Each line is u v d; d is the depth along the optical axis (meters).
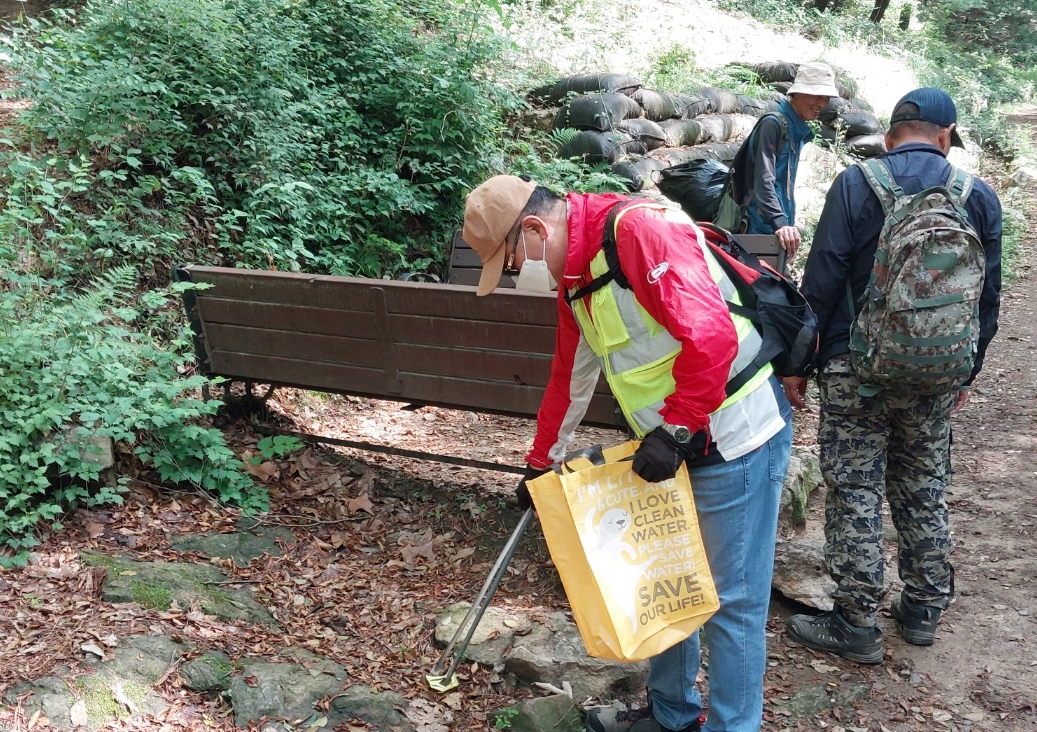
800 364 2.36
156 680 2.60
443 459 3.88
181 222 5.12
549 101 8.22
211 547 3.36
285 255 5.23
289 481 3.96
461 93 6.51
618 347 2.22
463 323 3.56
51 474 3.38
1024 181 12.93
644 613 2.19
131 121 5.22
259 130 5.55
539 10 10.60
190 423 3.89
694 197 5.19
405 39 7.07
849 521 3.04
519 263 2.26
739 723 2.35
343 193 6.04
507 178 2.27
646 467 2.08
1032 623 3.36
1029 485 4.65
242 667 2.73
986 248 2.99
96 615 2.82
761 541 2.33
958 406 3.23
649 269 2.06
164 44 5.71
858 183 2.94
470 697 2.78
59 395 3.46
